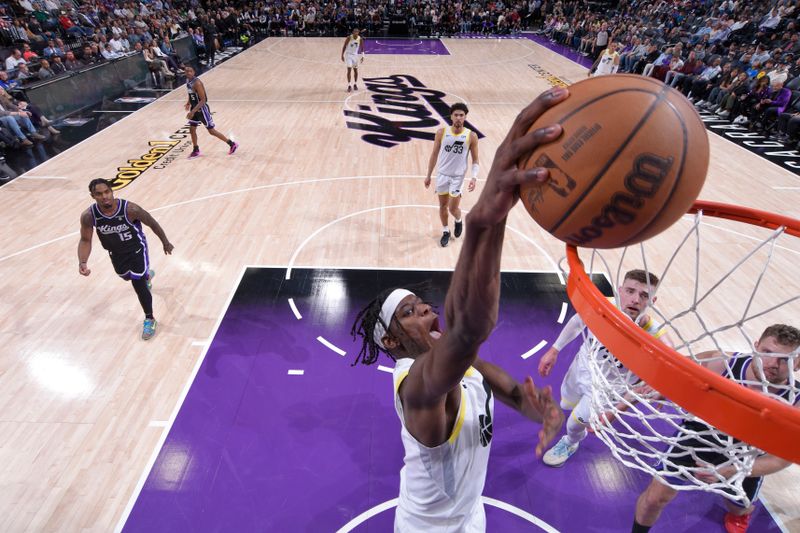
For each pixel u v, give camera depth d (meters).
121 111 11.57
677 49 13.59
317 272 5.68
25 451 3.62
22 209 6.96
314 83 14.38
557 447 3.58
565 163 0.96
